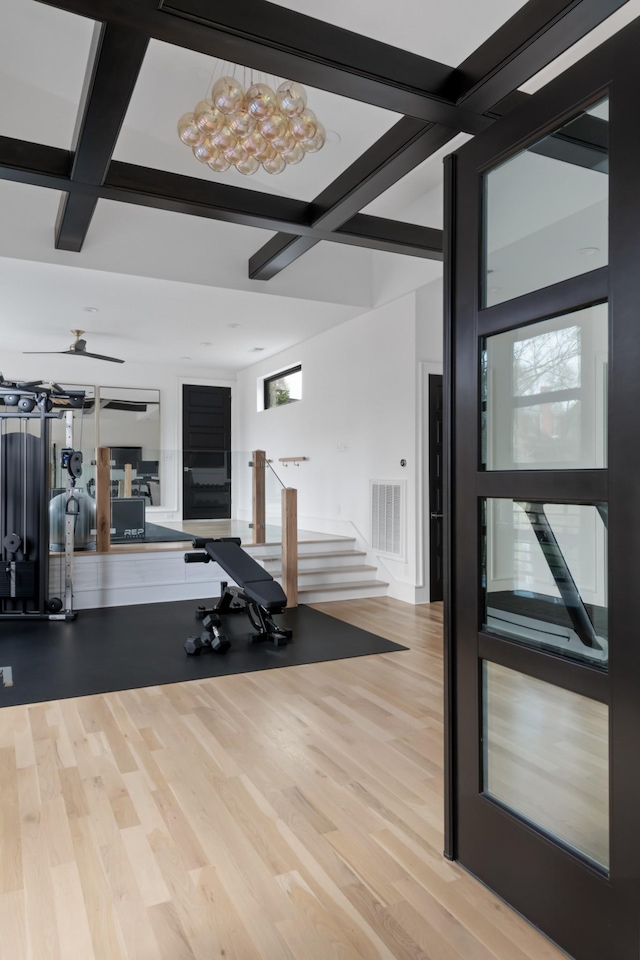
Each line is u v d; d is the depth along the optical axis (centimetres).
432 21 326
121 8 211
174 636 482
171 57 394
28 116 464
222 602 549
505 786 184
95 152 320
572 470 159
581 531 158
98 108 280
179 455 649
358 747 287
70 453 543
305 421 802
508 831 180
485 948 164
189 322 706
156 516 641
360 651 444
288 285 613
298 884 190
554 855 164
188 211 399
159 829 219
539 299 169
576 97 157
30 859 201
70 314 670
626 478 144
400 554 625
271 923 173
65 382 892
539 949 163
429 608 587
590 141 155
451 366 204
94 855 204
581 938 156
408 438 608
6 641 466
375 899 183
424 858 204
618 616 146
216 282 578
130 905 180
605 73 149
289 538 594
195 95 436
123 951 163
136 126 494
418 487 602
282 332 755
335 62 245
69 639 472
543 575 170
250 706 338
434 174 493
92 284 569
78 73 441
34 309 651
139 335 766
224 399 1005
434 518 611
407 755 279
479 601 192
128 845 209
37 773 261
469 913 177
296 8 319
